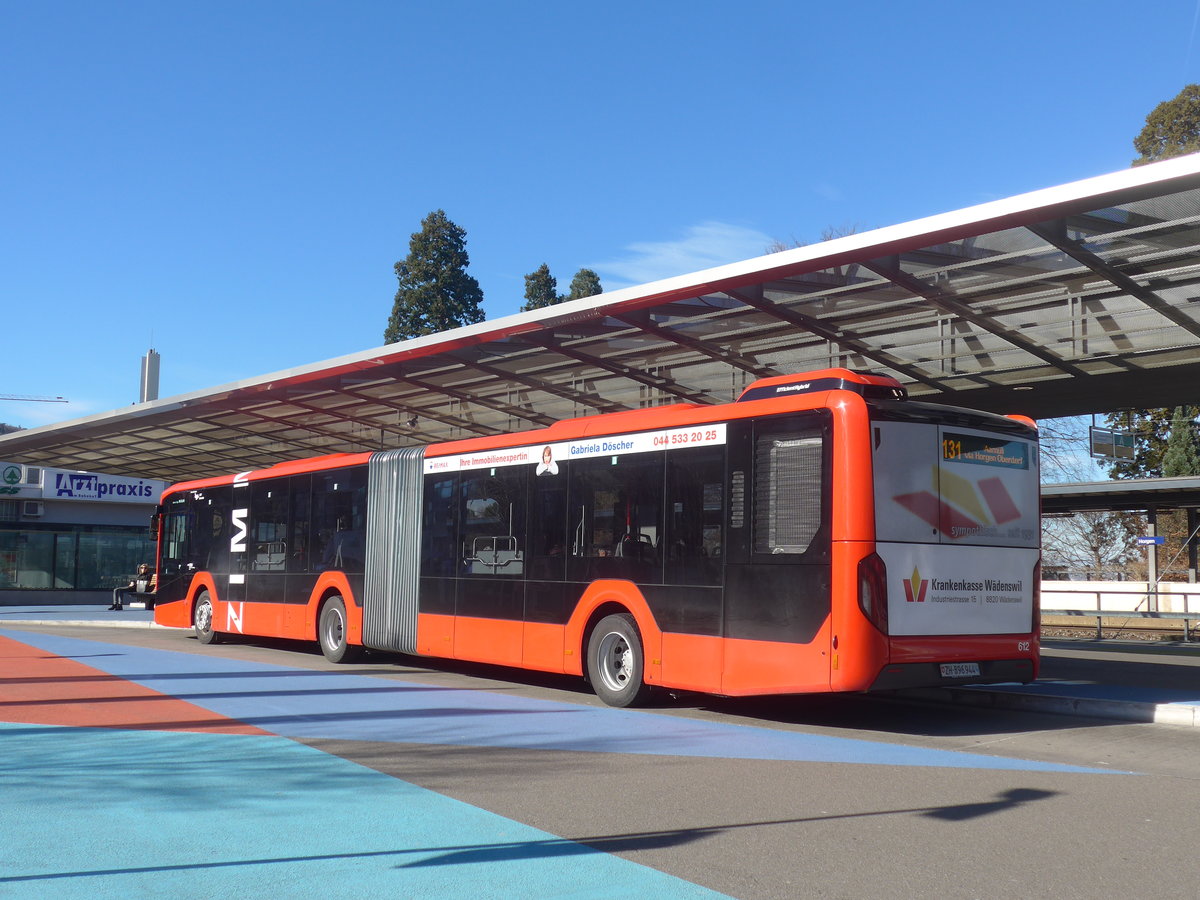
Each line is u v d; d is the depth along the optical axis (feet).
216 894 16.83
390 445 92.07
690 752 30.12
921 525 34.47
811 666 33.63
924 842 20.25
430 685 47.03
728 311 48.62
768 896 16.89
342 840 20.24
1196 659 62.23
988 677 35.83
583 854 19.31
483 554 47.75
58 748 30.22
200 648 67.87
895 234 36.68
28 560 133.18
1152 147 150.20
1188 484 84.07
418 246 188.44
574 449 43.60
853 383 34.42
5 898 16.60
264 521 65.62
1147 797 24.29
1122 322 45.73
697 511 37.99
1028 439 38.01
